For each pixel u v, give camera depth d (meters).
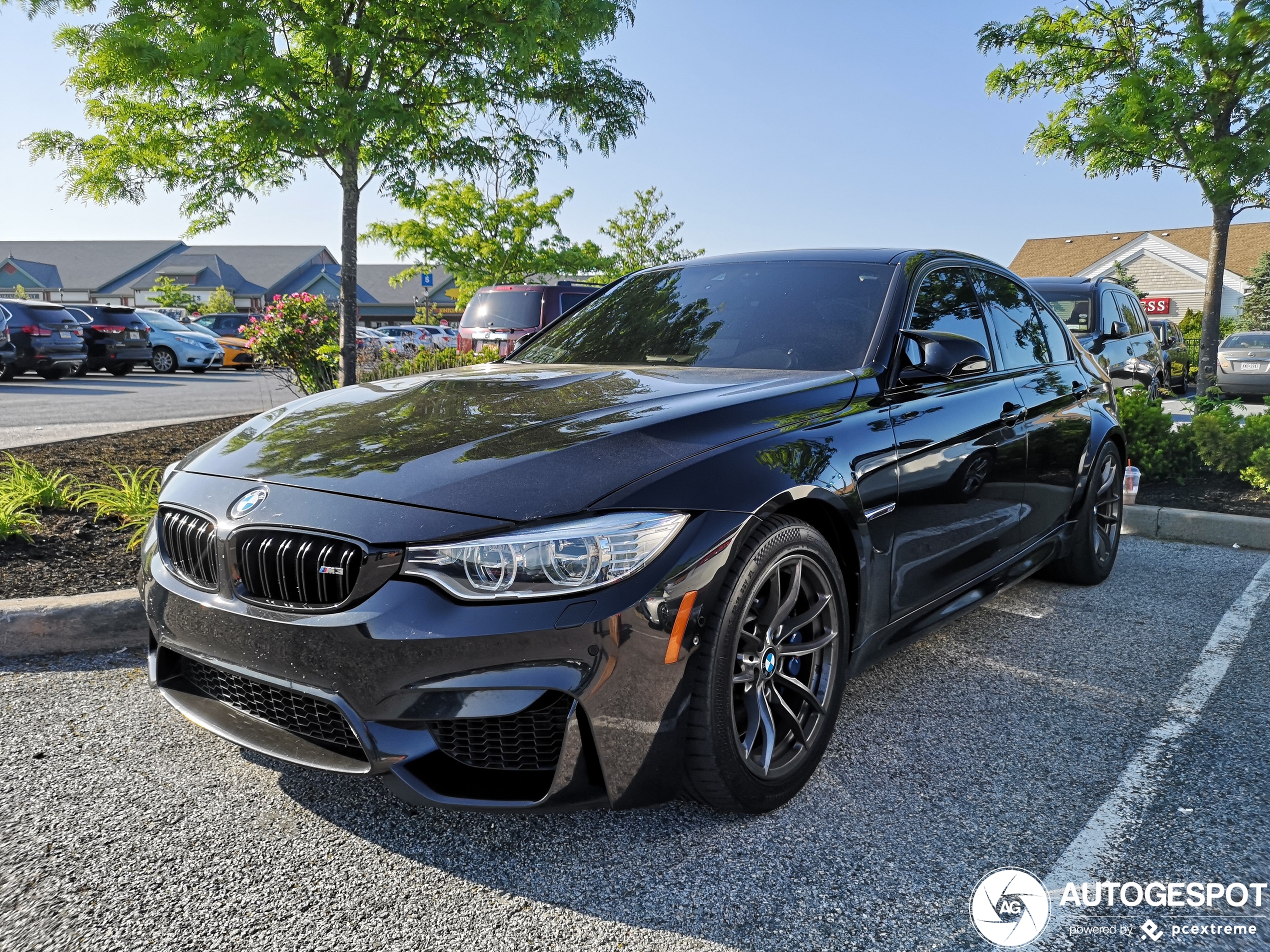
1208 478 6.50
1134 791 2.43
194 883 2.00
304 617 2.00
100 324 19.44
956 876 2.05
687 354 3.11
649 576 1.96
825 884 2.02
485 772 1.99
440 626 1.89
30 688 3.02
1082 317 9.39
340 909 1.92
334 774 2.30
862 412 2.65
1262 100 9.13
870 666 2.81
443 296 57.91
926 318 3.17
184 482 2.40
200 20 6.08
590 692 1.91
